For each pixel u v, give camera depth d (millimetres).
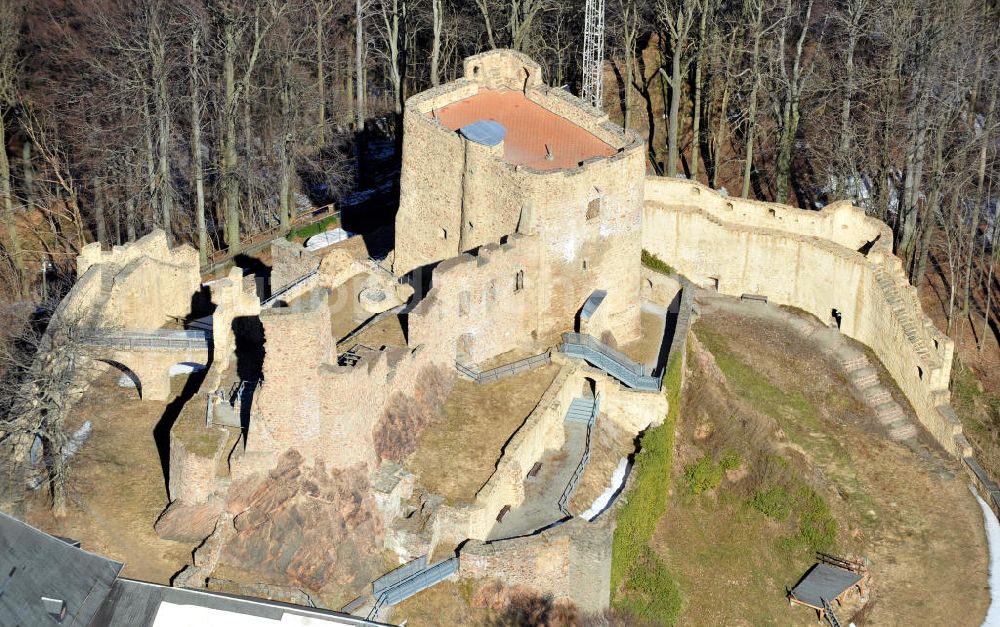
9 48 117312
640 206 108188
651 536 101500
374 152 138625
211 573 88250
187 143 127438
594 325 107188
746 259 120438
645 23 137625
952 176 121875
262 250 122000
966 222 124312
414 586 90750
